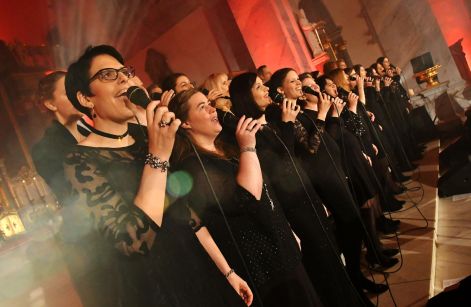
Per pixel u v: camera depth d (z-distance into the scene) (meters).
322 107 3.23
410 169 6.73
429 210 4.55
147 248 1.24
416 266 3.33
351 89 5.77
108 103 1.38
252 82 2.75
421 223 4.23
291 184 2.56
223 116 2.56
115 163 1.35
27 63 8.20
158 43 10.98
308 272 2.57
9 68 7.68
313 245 2.54
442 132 9.25
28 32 9.91
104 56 1.41
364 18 12.23
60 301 3.89
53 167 1.83
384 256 3.51
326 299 2.53
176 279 1.33
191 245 1.47
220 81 3.55
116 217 1.23
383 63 7.95
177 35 10.89
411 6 11.52
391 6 11.80
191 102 2.09
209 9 10.64
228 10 10.46
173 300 1.30
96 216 1.24
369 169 4.18
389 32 11.92
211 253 1.92
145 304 1.26
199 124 2.10
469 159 5.07
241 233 1.98
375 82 6.76
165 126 1.28
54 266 4.16
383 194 4.70
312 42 10.60
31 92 7.75
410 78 11.75
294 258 2.04
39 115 7.51
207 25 10.69
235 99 2.79
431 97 10.02
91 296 1.32
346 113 4.43
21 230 6.03
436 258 3.60
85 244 1.28
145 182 1.28
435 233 3.96
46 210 6.12
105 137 1.41
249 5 10.29
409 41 11.70
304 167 3.01
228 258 2.01
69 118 2.18
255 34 10.33
